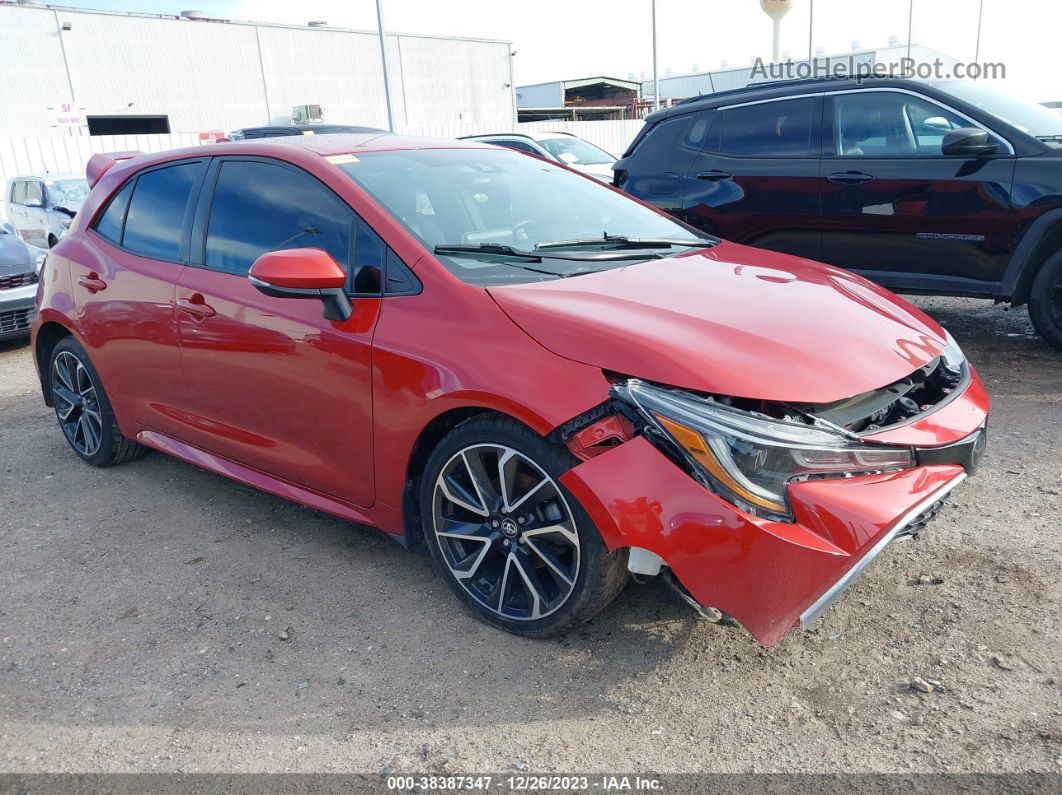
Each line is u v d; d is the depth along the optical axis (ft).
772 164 20.03
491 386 8.18
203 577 10.73
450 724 7.79
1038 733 7.18
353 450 9.77
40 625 9.83
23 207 48.26
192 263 11.73
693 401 7.48
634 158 22.50
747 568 7.20
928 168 17.97
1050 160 16.71
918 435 8.18
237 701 8.27
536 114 154.92
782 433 7.39
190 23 111.04
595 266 10.11
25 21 99.45
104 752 7.65
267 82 117.91
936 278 18.49
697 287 9.53
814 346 8.30
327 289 9.26
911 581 9.66
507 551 8.86
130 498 13.41
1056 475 12.16
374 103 127.24
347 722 7.89
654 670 8.36
